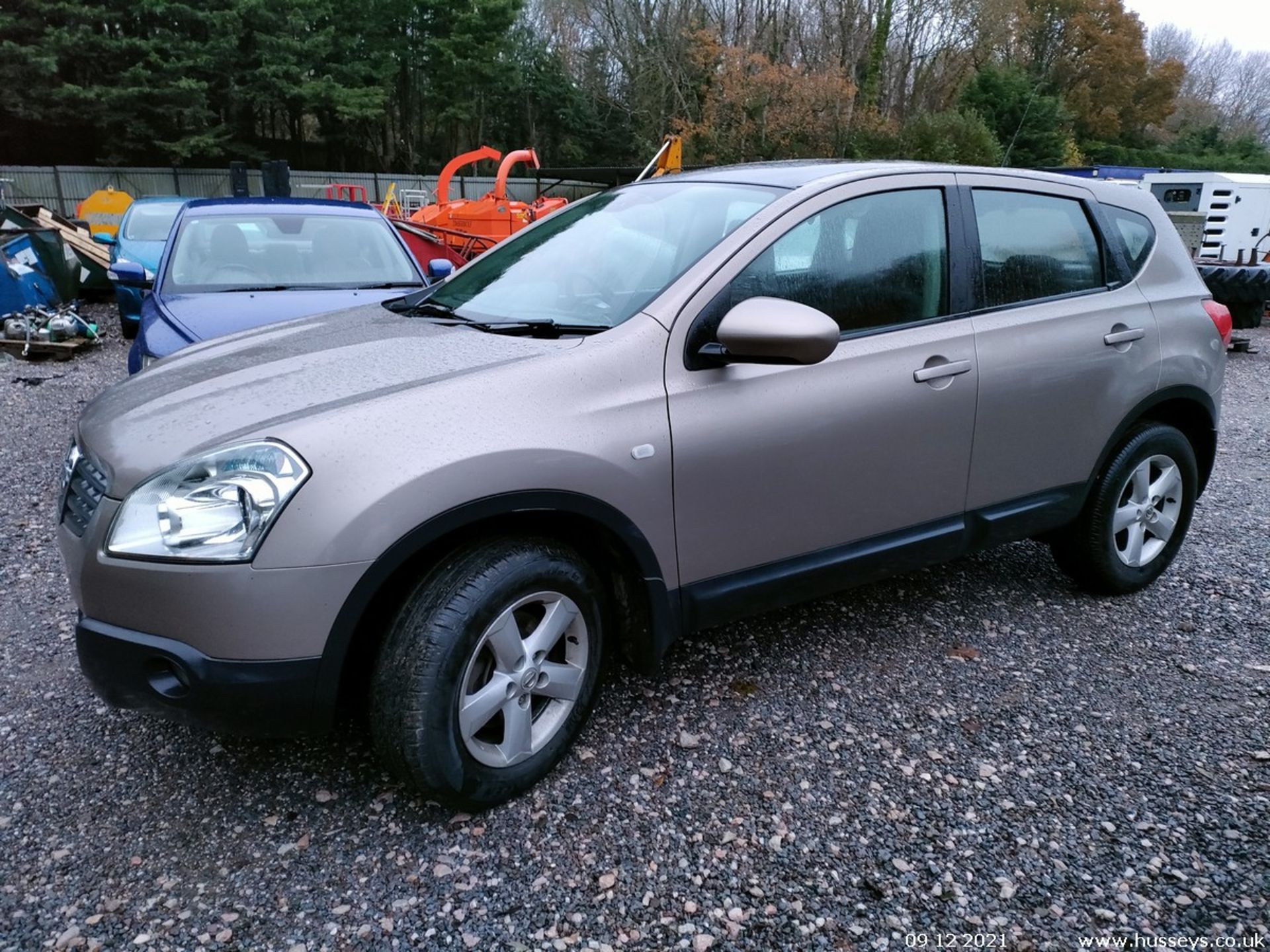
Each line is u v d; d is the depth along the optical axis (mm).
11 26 28359
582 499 2404
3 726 2828
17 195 29953
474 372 2402
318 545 2096
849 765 2682
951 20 36719
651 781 2598
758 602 2867
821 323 2422
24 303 9742
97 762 2654
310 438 2154
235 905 2129
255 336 3227
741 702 3006
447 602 2256
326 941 2031
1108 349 3488
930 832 2402
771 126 31000
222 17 30500
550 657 2625
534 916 2115
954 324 3145
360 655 2449
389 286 5879
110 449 2350
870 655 3336
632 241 3080
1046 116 32906
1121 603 3820
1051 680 3174
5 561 4129
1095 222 3625
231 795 2521
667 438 2543
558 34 42844
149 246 10758
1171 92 50562
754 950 2031
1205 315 3867
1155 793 2568
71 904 2121
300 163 39906
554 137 44562
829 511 2914
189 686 2135
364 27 36688
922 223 3129
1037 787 2594
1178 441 3785
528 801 2506
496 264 3463
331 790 2545
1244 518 4996
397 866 2260
